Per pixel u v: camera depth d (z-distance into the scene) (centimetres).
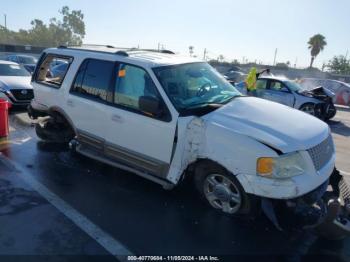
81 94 493
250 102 418
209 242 337
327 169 356
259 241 342
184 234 349
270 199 333
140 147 418
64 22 9175
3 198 413
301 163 329
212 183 382
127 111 423
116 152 451
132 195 432
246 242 339
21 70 1073
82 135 500
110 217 377
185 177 409
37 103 586
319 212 346
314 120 398
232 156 341
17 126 768
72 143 536
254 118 366
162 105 389
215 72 490
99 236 340
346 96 1670
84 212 386
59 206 397
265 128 345
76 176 487
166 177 399
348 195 375
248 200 347
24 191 434
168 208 401
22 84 940
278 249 330
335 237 329
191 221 374
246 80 1143
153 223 368
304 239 348
